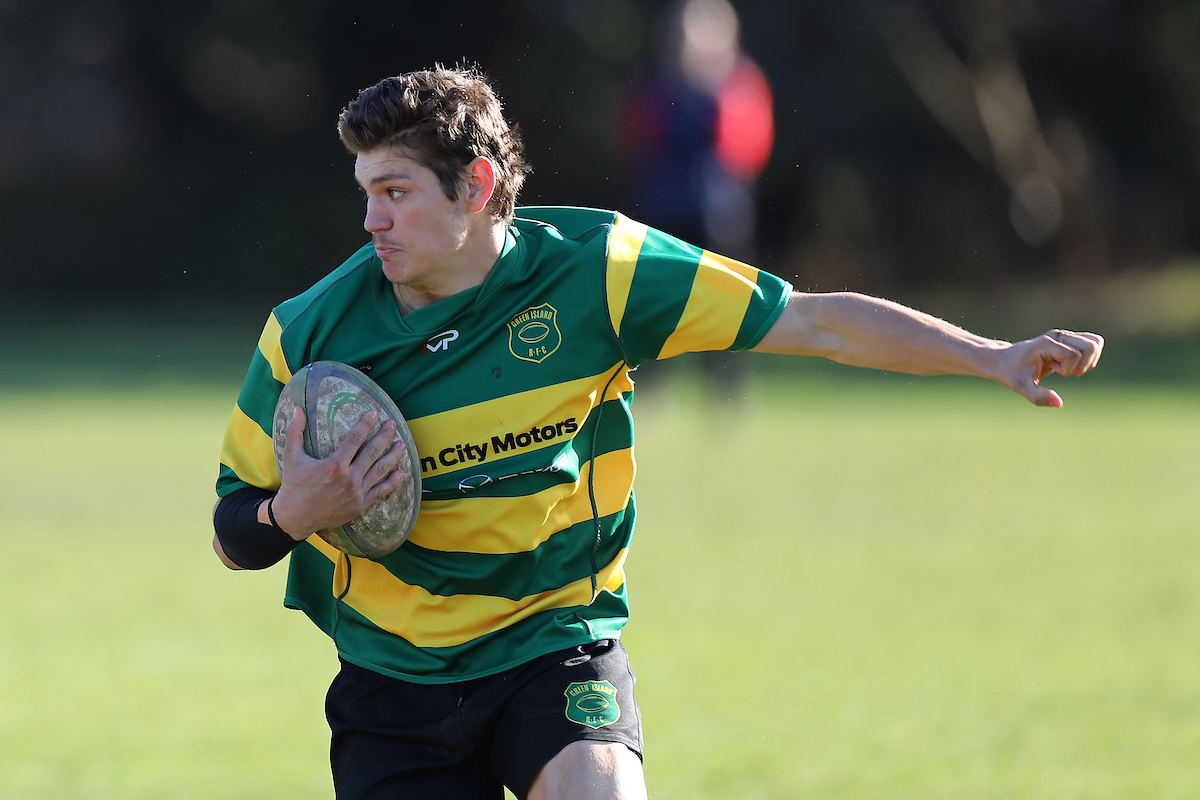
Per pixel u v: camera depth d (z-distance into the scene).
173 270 102.44
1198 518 31.95
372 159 10.61
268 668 21.34
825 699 18.98
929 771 16.03
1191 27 103.38
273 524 10.73
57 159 101.94
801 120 103.12
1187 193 109.06
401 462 10.73
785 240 104.75
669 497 35.06
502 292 11.12
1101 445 43.72
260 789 15.92
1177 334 83.50
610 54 97.75
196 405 53.53
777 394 59.16
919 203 107.00
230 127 102.06
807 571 27.11
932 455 41.69
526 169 11.30
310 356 11.20
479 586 11.15
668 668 20.56
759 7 101.25
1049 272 107.38
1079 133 108.06
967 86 104.31
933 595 25.12
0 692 19.84
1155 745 16.91
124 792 15.77
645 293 11.27
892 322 11.27
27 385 59.00
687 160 41.28
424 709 11.12
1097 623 23.06
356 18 98.06
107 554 29.83
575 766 10.41
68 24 101.81
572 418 11.23
